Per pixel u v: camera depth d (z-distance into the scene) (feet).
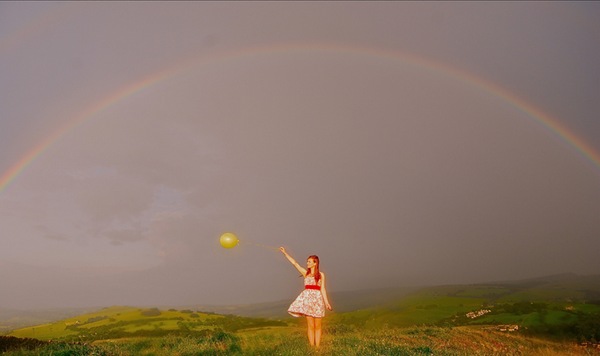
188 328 174.70
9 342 51.55
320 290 49.62
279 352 45.80
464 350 57.11
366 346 50.47
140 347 51.90
